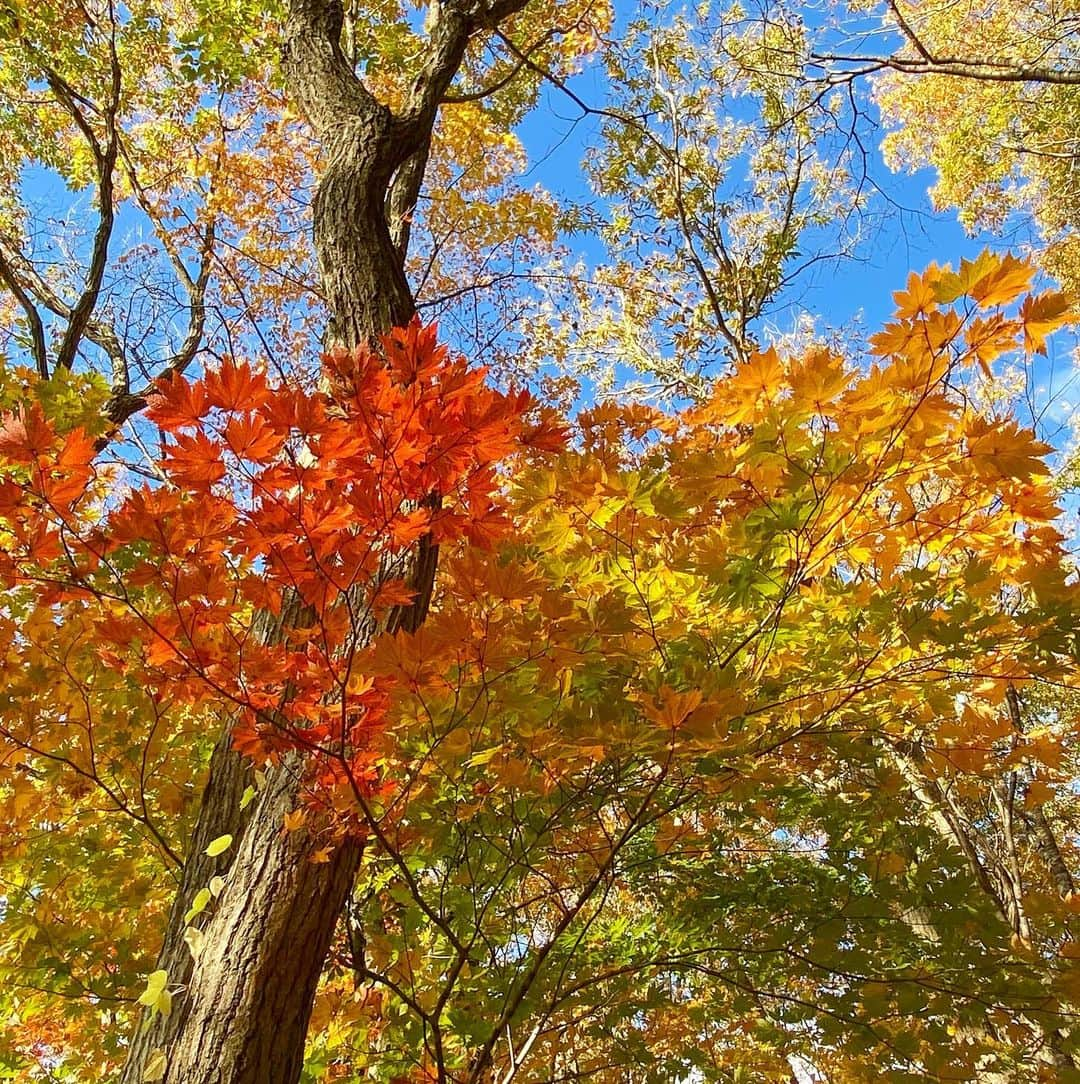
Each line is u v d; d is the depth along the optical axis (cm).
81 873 277
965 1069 243
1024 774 610
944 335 152
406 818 236
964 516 183
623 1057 294
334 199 274
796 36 575
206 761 298
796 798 304
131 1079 158
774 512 171
